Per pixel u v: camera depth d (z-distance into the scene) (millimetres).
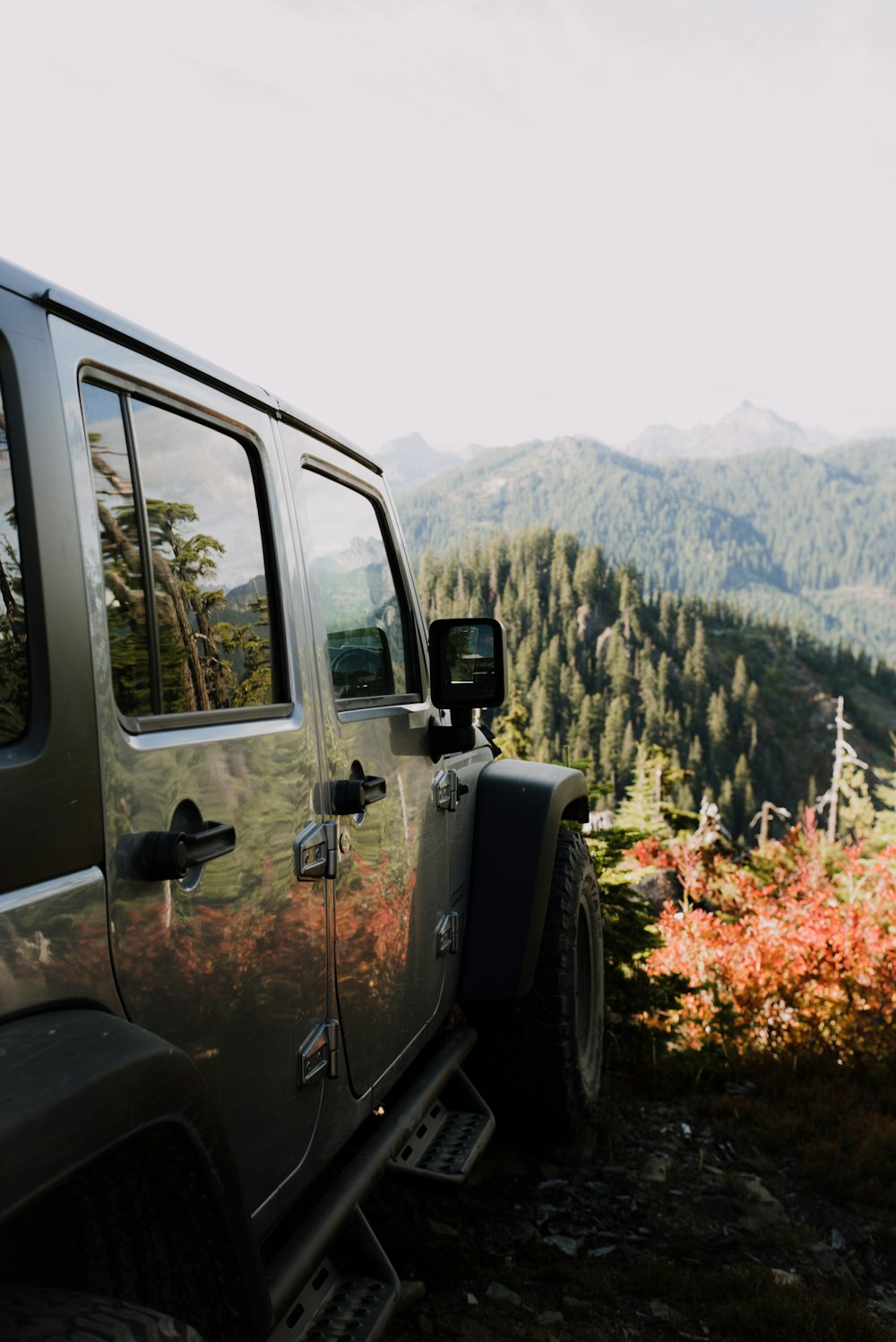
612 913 5559
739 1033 5711
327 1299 2268
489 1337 2793
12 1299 1280
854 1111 4723
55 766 1361
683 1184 3857
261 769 1945
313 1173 2182
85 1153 1214
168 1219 1485
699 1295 3062
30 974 1303
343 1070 2340
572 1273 3119
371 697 2699
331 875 2227
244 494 2107
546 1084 3730
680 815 17797
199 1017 1691
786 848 15648
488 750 3928
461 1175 2883
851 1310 2967
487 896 3500
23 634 1366
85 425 1556
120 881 1490
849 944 7547
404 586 3055
